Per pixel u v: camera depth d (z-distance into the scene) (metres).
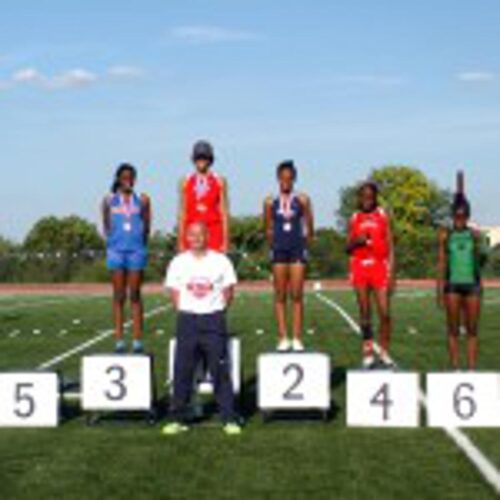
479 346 17.78
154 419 10.64
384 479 8.23
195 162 11.78
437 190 82.81
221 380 10.28
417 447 9.34
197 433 10.14
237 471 8.53
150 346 18.03
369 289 13.45
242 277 49.91
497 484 8.02
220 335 10.28
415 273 52.88
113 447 9.48
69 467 8.69
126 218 13.41
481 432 9.95
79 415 11.15
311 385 10.53
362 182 13.32
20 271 51.09
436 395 10.23
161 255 50.00
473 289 12.71
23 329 21.80
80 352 17.08
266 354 10.56
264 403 10.55
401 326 21.86
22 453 9.23
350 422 10.36
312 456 9.05
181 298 10.31
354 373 10.36
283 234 12.84
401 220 81.19
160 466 8.72
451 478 8.23
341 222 70.75
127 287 13.58
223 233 11.80
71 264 51.56
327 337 19.55
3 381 10.56
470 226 12.73
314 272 51.62
